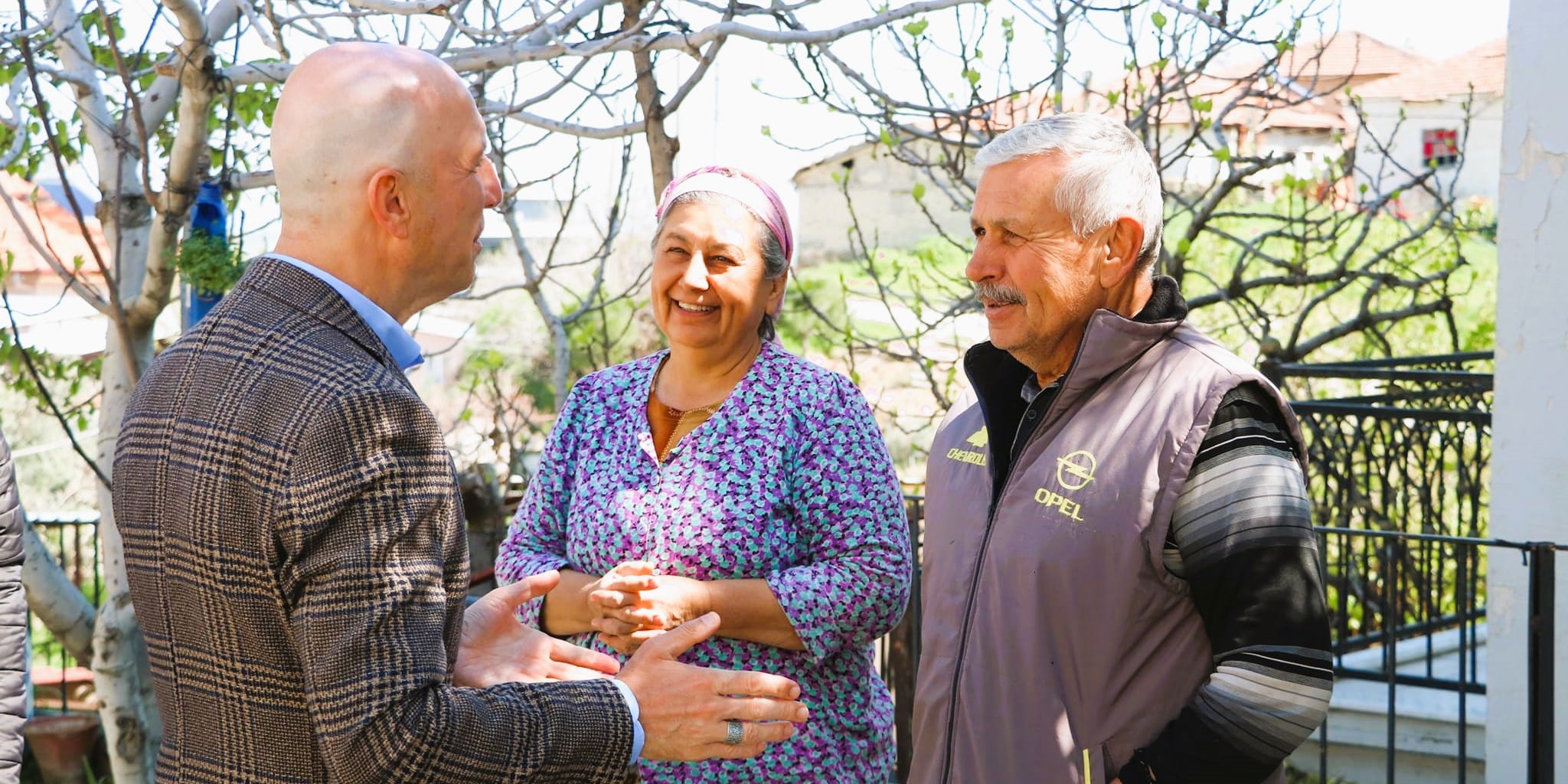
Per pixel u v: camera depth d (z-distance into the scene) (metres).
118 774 4.46
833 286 12.31
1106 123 2.02
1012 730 1.94
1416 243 7.62
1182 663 1.87
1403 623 5.41
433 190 1.52
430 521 1.42
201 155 3.62
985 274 2.03
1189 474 1.84
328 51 1.55
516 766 1.39
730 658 2.24
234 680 1.40
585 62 3.76
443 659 1.40
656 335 8.23
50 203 7.96
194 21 3.39
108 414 4.24
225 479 1.38
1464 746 3.84
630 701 1.54
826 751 2.26
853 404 2.40
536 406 7.88
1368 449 5.75
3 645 2.10
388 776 1.31
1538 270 3.81
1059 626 1.92
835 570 2.26
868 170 19.27
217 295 3.68
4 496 2.14
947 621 2.11
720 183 2.42
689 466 2.34
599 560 2.36
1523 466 3.88
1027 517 1.97
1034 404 2.08
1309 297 8.74
